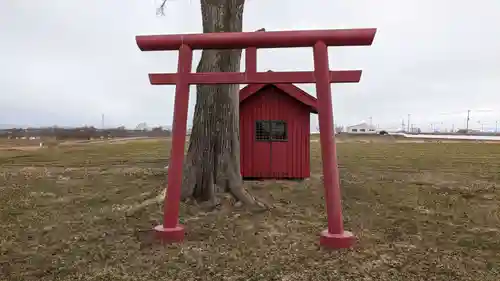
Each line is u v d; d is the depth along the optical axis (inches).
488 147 1299.2
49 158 784.3
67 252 194.7
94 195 340.5
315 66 204.4
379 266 173.3
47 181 430.0
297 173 438.6
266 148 440.8
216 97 286.0
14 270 172.2
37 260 183.9
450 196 338.0
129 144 1472.7
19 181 431.8
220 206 274.2
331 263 175.9
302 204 305.4
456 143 1653.5
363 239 213.8
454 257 186.7
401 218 263.3
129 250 195.0
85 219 256.7
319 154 877.2
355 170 568.4
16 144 1443.2
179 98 211.8
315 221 254.4
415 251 195.2
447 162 714.8
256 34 207.3
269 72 207.8
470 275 165.2
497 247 203.8
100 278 162.1
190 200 279.0
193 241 207.9
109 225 241.1
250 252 191.5
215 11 292.2
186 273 166.1
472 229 236.8
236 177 288.2
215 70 284.8
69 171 527.2
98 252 192.9
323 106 202.2
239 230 229.0
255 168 440.1
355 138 2357.3
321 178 440.8
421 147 1316.4
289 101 442.9
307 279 159.2
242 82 208.4
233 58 286.8
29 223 249.4
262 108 442.6
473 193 354.0
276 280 158.6
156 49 217.0
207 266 173.2
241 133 440.8
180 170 213.0
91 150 1079.6
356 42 203.5
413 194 349.4
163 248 196.7
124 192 352.2
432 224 248.2
